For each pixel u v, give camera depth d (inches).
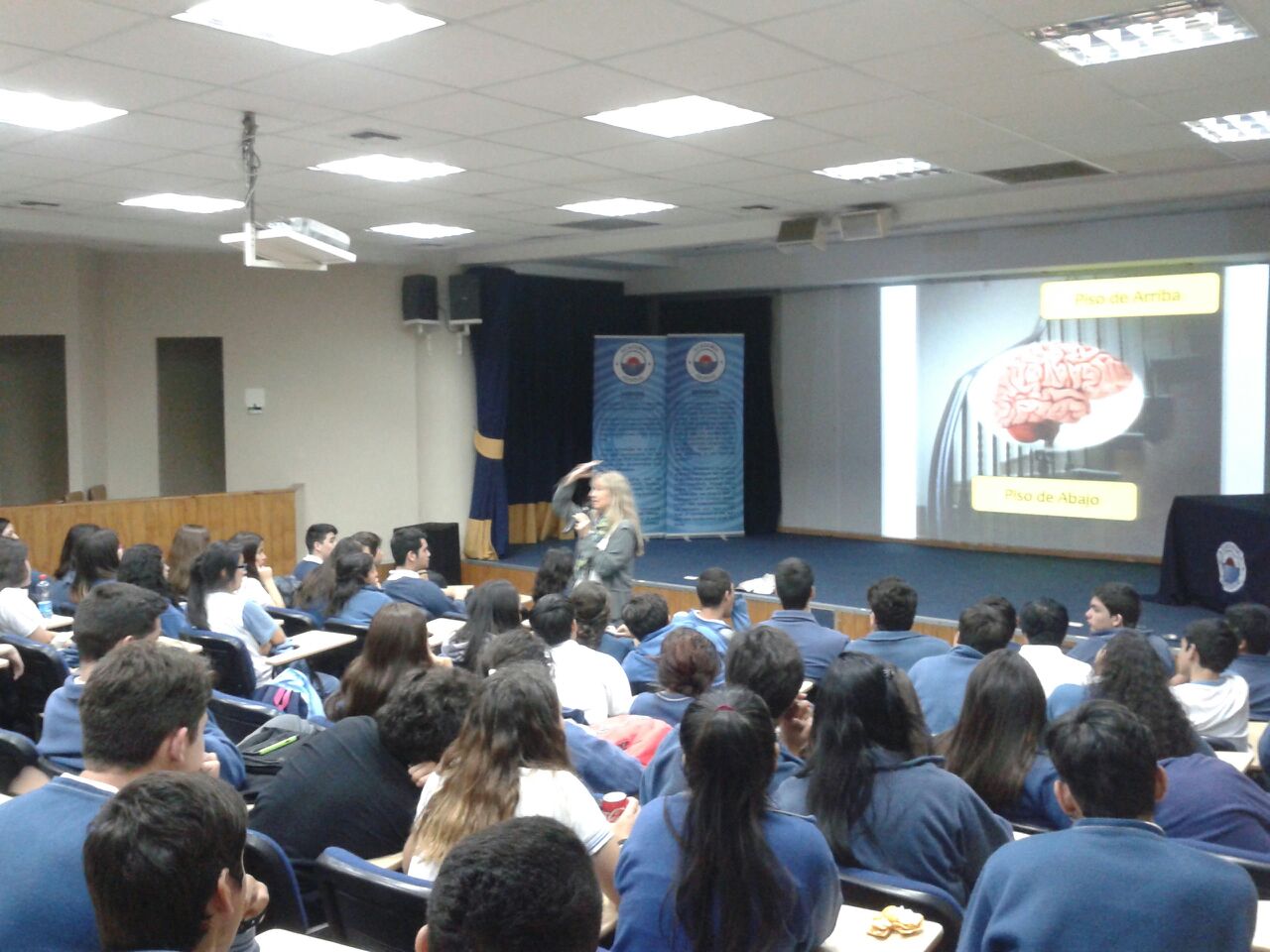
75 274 369.4
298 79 176.1
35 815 59.5
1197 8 147.3
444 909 37.8
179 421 408.8
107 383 388.8
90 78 175.2
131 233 339.0
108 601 99.6
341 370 407.5
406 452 419.5
